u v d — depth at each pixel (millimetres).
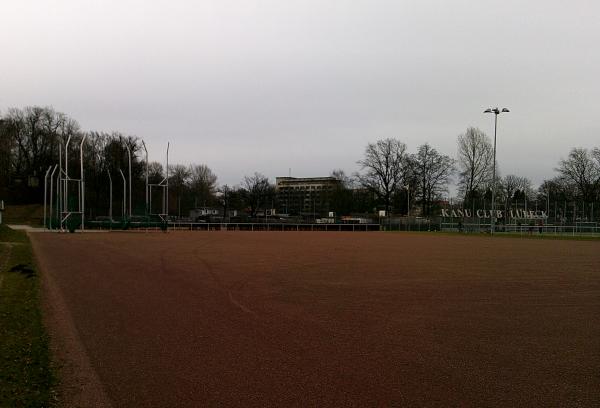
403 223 76062
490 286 14008
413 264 19859
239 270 16906
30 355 6805
